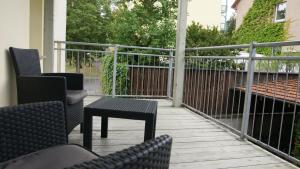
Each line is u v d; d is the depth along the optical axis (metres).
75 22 11.77
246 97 2.90
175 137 2.91
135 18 7.36
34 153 1.24
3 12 2.27
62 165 1.13
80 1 11.79
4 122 1.22
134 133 2.95
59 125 1.43
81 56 5.23
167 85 5.43
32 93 2.27
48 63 4.34
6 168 1.09
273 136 4.46
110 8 11.59
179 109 4.36
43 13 4.29
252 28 12.47
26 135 1.29
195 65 4.50
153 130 2.08
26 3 2.92
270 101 4.24
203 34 8.37
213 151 2.55
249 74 2.86
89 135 2.09
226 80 4.42
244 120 2.93
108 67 5.57
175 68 4.54
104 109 2.06
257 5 12.22
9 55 2.43
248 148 2.68
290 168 2.24
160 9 7.56
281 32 10.82
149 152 0.68
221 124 3.47
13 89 2.55
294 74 3.54
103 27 11.85
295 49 5.05
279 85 3.64
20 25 2.74
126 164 0.62
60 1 6.12
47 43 4.32
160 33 7.35
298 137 3.87
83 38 11.83
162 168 0.77
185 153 2.46
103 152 2.40
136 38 7.45
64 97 2.24
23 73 2.45
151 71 5.71
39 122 1.34
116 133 2.93
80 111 2.72
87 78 5.30
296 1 10.15
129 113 2.04
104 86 5.56
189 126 3.38
